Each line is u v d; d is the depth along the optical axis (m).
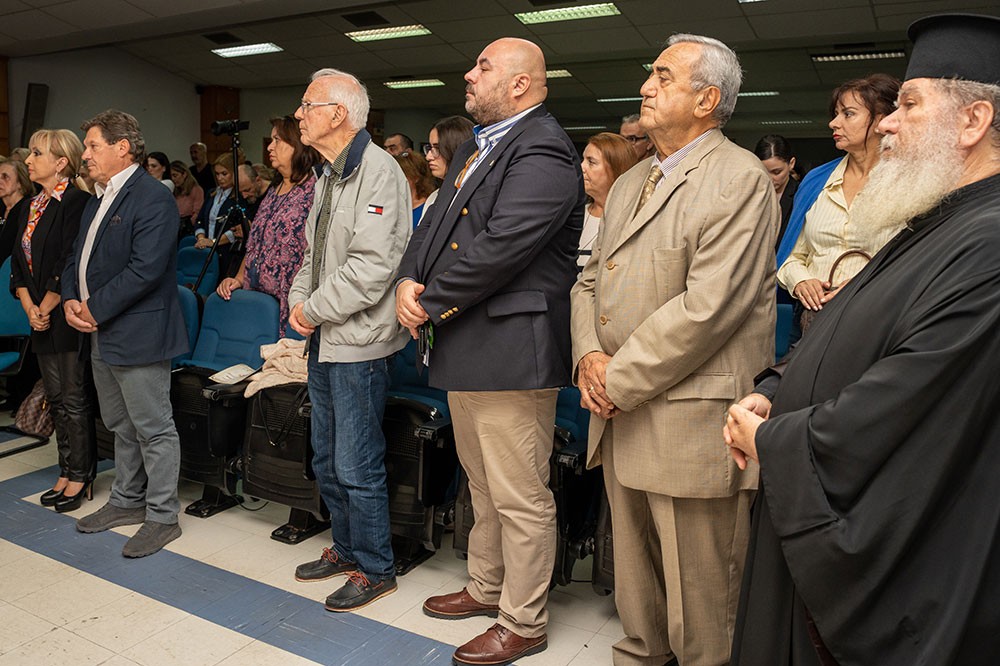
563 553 2.42
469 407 2.18
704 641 1.89
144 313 2.82
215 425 2.98
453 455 2.69
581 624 2.40
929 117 1.12
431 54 9.89
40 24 8.98
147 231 2.79
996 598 1.03
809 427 1.13
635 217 1.88
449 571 2.74
